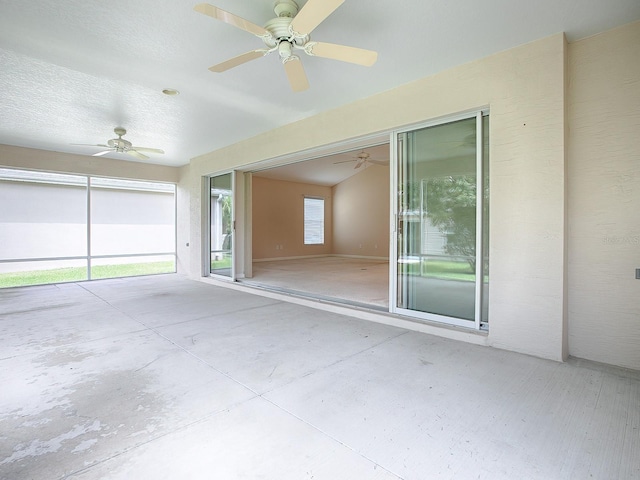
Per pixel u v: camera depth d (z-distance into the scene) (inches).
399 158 142.6
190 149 243.3
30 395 79.9
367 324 140.7
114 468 55.3
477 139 119.6
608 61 98.7
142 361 100.5
